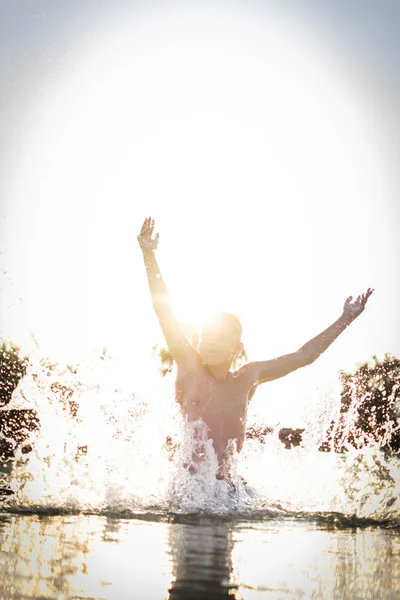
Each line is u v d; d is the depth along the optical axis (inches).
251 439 283.3
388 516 135.6
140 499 138.3
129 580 76.8
